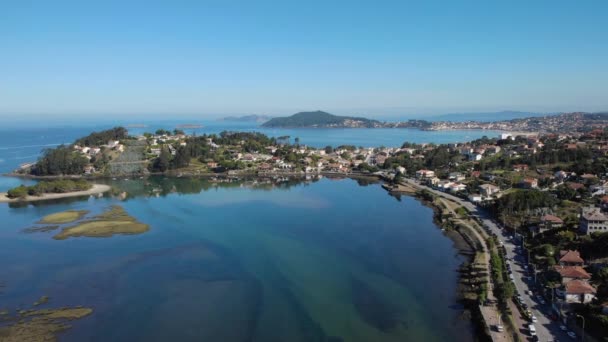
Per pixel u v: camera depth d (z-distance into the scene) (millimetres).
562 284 86625
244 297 95312
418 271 109188
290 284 102375
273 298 94875
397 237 140250
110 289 99562
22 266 114500
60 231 149375
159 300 93750
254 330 81062
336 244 133125
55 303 92062
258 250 127625
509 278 95375
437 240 136125
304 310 89000
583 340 69375
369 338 78000
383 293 96500
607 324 68812
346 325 82750
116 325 82562
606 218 112500
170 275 108125
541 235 120375
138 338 78062
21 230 151250
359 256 121562
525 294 87562
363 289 98875
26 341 76312
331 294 96562
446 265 112875
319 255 122750
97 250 128250
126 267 113750
